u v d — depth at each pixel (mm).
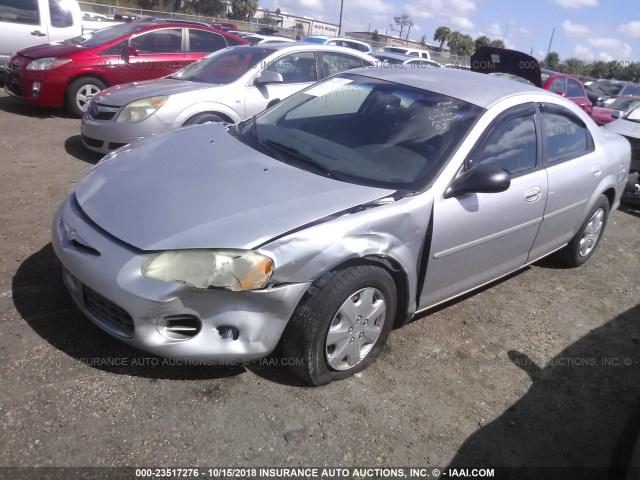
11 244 3783
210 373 2758
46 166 5656
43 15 9391
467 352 3311
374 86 3701
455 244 3115
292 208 2598
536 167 3652
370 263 2732
